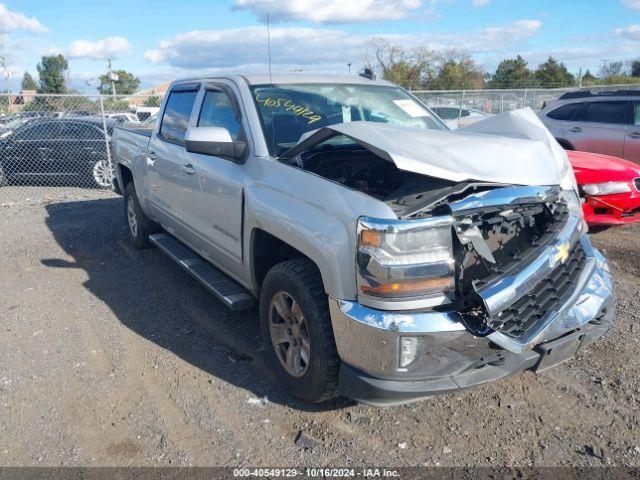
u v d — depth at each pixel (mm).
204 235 4477
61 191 10922
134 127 6645
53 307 4941
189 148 3744
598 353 3953
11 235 7305
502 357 2840
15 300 5117
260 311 3596
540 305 2912
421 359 2705
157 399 3502
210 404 3445
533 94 19016
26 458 2979
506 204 2900
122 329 4488
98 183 11328
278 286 3344
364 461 2938
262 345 4195
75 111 12250
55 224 7898
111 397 3529
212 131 3768
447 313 2721
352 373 2875
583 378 3656
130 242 6906
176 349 4145
